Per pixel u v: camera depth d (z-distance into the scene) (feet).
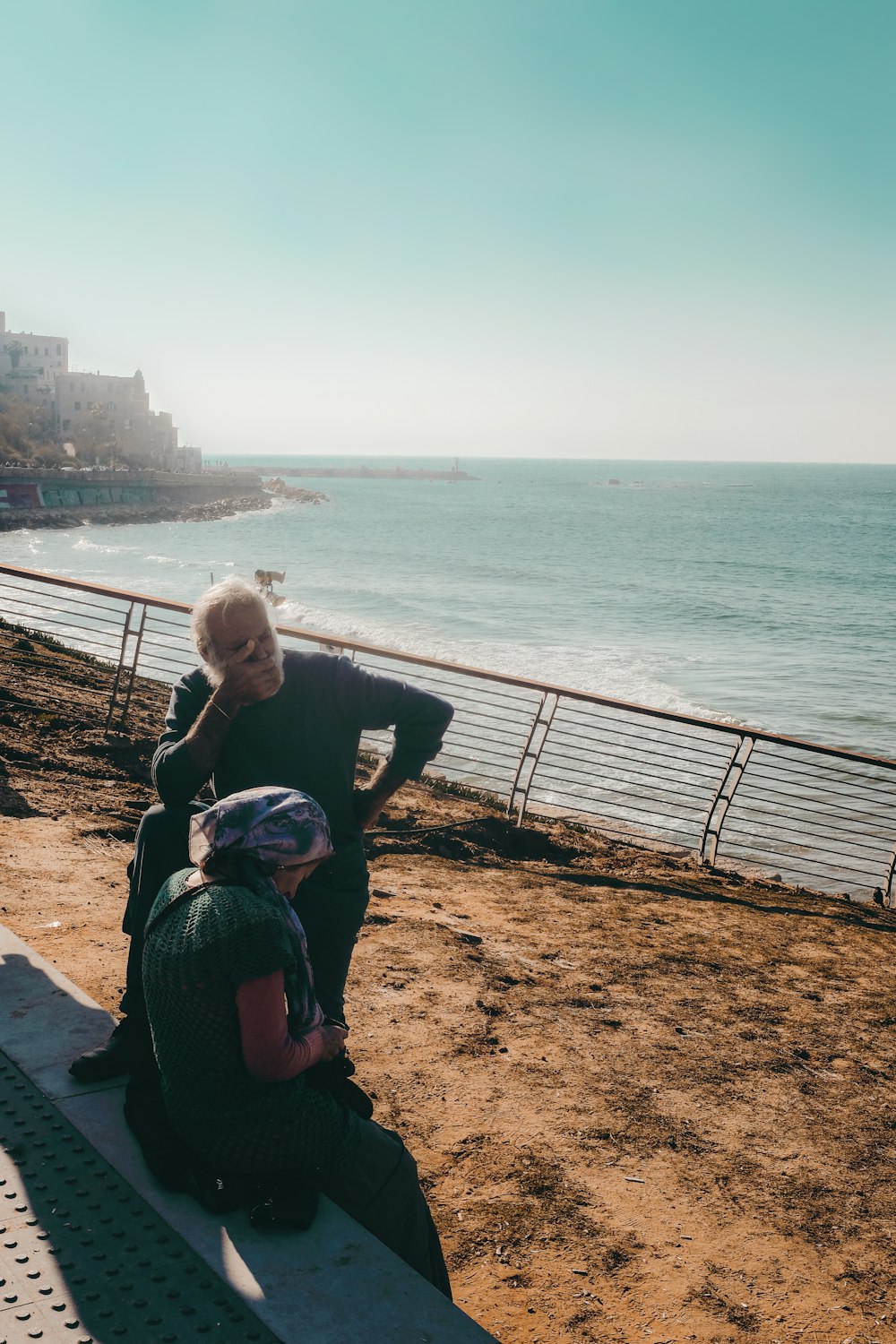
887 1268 10.73
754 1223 11.20
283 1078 6.63
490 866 25.04
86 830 20.65
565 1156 11.93
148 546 280.10
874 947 22.86
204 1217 6.77
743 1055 15.46
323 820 7.14
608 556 263.70
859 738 81.00
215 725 8.01
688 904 24.47
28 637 46.96
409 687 8.61
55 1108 7.88
